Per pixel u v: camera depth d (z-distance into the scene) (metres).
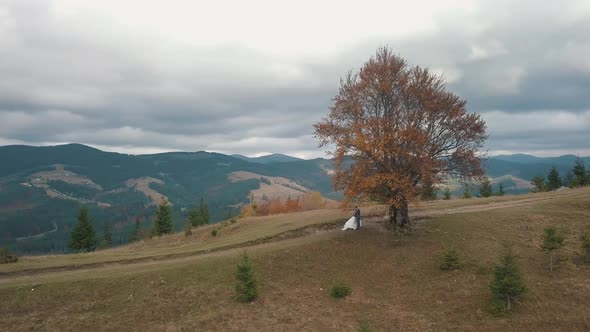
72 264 30.69
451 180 32.31
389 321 22.44
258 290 25.70
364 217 41.06
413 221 37.03
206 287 25.53
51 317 22.22
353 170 31.25
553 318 21.19
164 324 21.98
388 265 28.97
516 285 22.06
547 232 27.00
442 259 28.12
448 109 31.59
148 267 28.72
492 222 35.25
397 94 32.19
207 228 54.16
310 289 26.36
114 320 22.12
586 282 24.17
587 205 38.00
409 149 30.00
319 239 33.03
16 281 26.08
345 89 33.53
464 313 22.77
